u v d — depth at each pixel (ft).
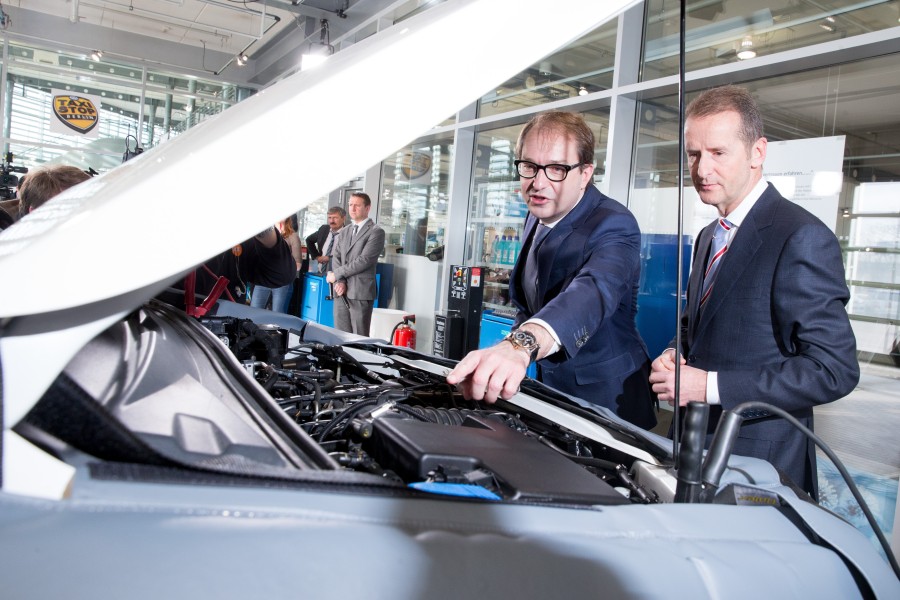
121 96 35.96
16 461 1.73
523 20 2.26
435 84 2.18
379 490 2.04
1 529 1.50
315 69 2.60
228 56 37.73
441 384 4.79
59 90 34.27
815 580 2.39
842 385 4.53
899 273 10.00
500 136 19.93
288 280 8.65
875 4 10.62
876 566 2.62
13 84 33.30
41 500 1.61
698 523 2.43
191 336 3.40
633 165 15.37
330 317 24.58
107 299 1.94
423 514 1.99
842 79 11.18
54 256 1.78
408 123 2.14
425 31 2.20
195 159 1.93
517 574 1.88
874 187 10.48
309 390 4.39
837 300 4.74
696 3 13.85
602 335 5.70
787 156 11.63
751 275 5.03
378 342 5.87
